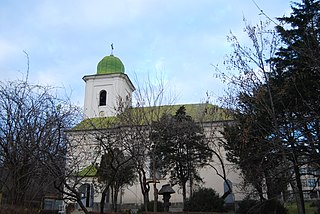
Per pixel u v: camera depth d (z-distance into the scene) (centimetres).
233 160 2500
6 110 1392
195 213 2095
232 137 2141
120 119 2127
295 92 1568
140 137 1977
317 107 1538
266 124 1611
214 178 3538
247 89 1684
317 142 1434
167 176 3281
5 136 1361
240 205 2155
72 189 1311
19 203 1320
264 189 1830
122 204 3447
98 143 1881
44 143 1355
